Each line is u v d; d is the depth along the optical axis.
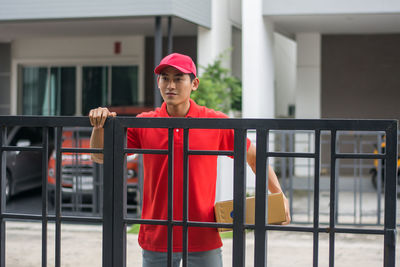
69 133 8.47
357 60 12.54
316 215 2.37
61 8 8.44
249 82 9.30
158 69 2.82
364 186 10.62
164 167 2.78
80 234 6.90
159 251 2.80
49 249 6.14
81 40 12.47
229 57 10.04
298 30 11.70
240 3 11.09
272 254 5.89
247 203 2.65
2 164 2.67
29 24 10.37
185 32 11.45
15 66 12.82
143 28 10.91
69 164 8.08
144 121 2.52
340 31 11.89
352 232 2.34
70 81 12.76
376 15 9.42
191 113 2.94
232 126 2.44
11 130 9.65
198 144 2.77
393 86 12.47
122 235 2.56
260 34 9.29
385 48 12.44
